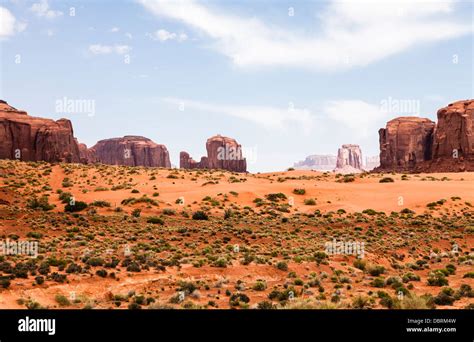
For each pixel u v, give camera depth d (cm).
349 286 3697
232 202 9312
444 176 13550
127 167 13862
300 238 6194
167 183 11294
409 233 6962
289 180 12575
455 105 18875
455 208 9062
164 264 4044
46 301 2794
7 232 5509
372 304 2900
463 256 5512
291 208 9125
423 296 3166
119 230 6109
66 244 4828
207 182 11156
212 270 3972
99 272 3444
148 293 3200
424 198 9631
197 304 2822
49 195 9506
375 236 6700
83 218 6850
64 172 11994
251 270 4084
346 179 12425
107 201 8919
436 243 6391
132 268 3722
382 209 9138
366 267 4509
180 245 5372
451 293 3412
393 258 5328
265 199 9675
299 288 3572
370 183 11794
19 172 11394
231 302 2927
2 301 2638
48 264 3666
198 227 6788
